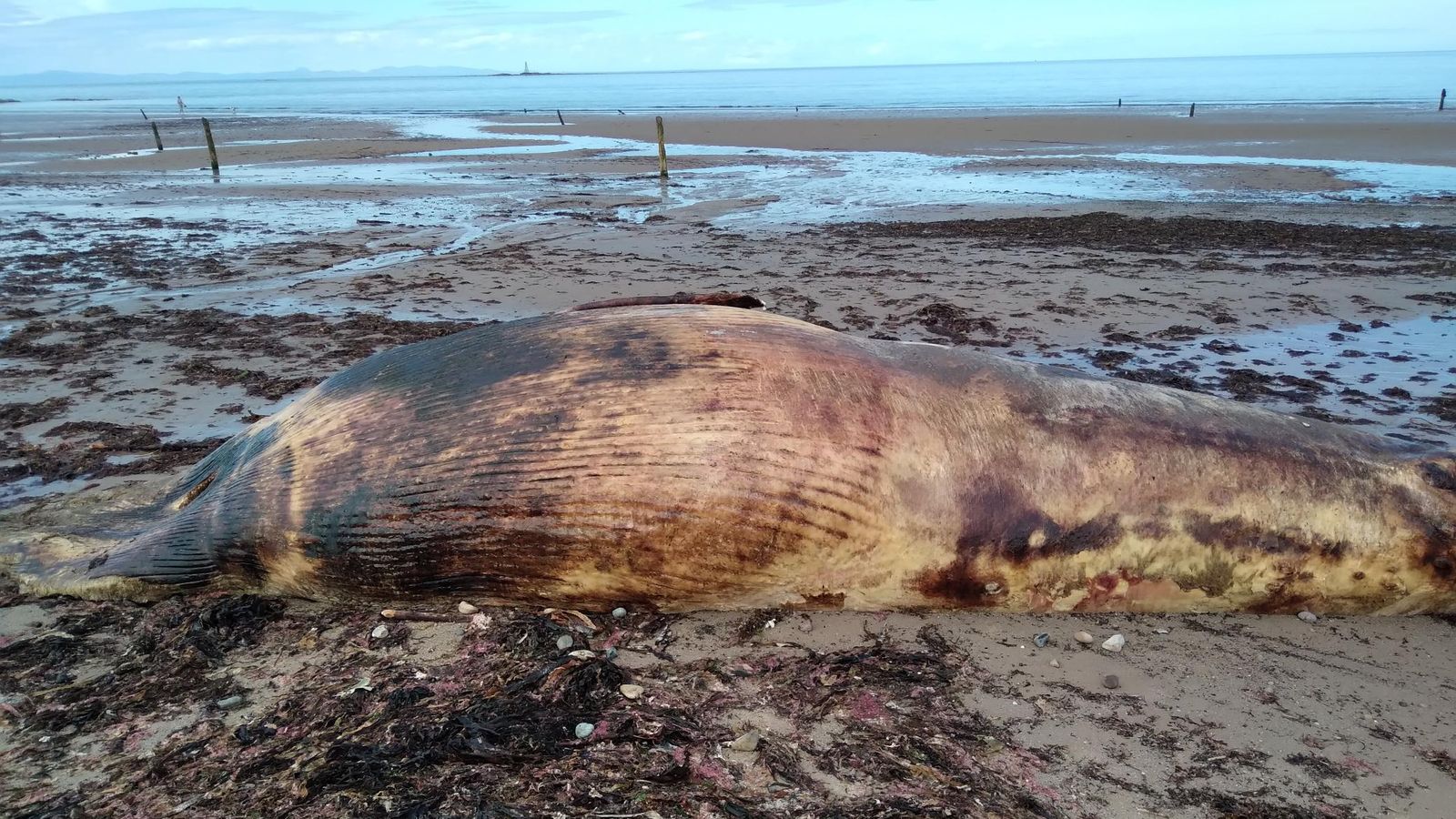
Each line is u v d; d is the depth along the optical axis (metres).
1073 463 4.01
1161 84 72.81
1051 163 22.30
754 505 3.80
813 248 12.15
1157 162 21.84
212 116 56.34
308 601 4.43
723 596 4.07
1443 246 11.42
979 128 31.75
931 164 22.86
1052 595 4.11
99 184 21.33
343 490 4.08
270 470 4.32
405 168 23.86
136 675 3.79
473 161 25.45
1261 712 3.48
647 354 4.00
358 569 4.13
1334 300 9.10
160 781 3.14
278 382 7.20
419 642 4.00
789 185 19.44
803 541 3.87
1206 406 4.27
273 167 24.78
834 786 3.10
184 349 8.12
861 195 17.67
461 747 3.27
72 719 3.49
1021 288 9.80
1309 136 25.72
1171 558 4.04
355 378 4.42
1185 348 7.82
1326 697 3.56
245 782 3.12
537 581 4.02
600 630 4.07
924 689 3.63
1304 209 14.80
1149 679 3.69
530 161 25.14
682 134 33.44
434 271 11.02
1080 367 7.36
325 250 12.50
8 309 9.55
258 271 11.24
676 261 11.41
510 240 13.08
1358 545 4.02
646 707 3.53
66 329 8.75
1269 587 4.07
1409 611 4.14
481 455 3.92
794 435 3.83
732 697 3.59
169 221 15.37
